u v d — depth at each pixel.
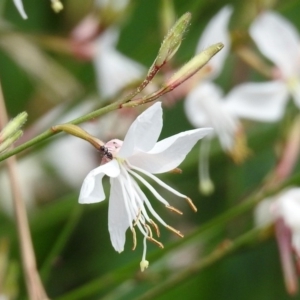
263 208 0.27
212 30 0.26
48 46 0.28
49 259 0.26
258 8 0.28
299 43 0.28
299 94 0.28
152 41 0.29
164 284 0.25
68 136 0.29
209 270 0.29
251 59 0.28
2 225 0.29
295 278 0.26
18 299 0.28
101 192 0.19
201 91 0.27
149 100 0.19
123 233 0.19
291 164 0.26
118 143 0.19
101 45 0.28
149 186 0.20
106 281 0.25
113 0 0.27
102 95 0.27
